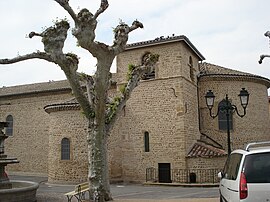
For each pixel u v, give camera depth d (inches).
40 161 1148.5
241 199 250.7
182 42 878.4
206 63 1089.4
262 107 971.3
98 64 449.7
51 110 927.0
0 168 443.8
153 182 829.8
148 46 899.4
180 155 832.3
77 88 456.4
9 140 1216.8
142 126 887.7
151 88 892.0
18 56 426.9
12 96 1221.1
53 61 436.5
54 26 437.1
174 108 856.9
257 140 937.5
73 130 879.7
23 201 399.2
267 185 249.3
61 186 814.5
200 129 941.2
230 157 329.7
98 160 453.7
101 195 446.6
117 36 462.9
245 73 976.3
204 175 802.2
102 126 461.1
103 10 425.7
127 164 890.1
